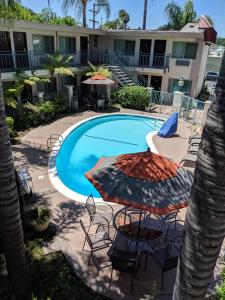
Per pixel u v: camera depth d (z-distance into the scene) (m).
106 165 6.85
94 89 25.77
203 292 3.94
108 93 22.91
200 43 23.66
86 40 25.89
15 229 5.05
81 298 5.82
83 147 15.83
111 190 6.07
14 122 16.53
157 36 24.69
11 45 18.16
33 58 20.12
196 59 24.20
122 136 17.66
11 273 5.55
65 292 5.89
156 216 8.02
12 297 5.72
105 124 19.81
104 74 22.34
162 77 26.08
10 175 4.67
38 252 6.98
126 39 26.31
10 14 12.27
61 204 9.25
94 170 6.85
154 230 7.18
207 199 3.21
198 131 17.12
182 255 3.79
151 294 6.00
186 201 5.92
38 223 7.45
